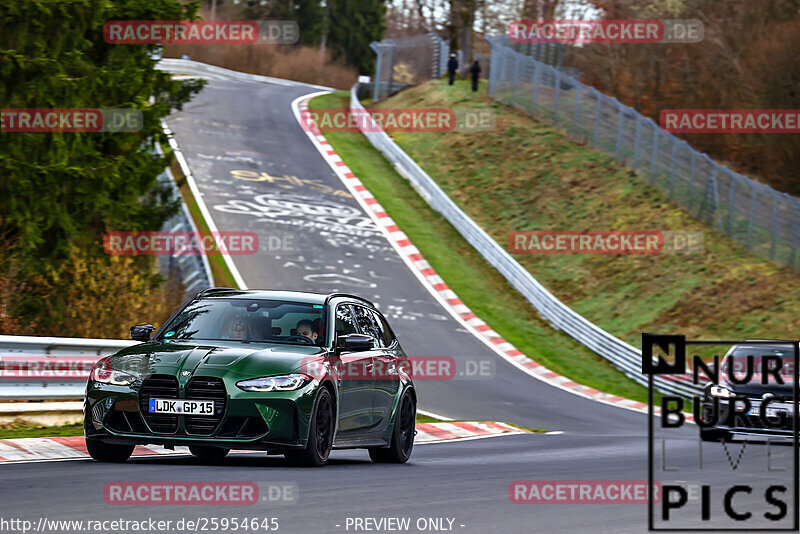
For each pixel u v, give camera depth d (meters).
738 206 132.50
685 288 122.31
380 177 171.88
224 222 136.12
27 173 75.12
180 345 34.81
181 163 159.62
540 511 25.48
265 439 32.53
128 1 84.94
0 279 69.06
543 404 86.25
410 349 103.62
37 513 22.06
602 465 40.16
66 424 49.91
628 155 160.00
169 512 22.77
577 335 114.12
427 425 65.31
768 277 119.06
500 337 112.50
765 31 173.62
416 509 24.83
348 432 36.91
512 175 167.50
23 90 76.62
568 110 177.88
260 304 37.94
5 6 75.81
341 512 23.70
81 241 80.38
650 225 140.25
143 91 87.00
